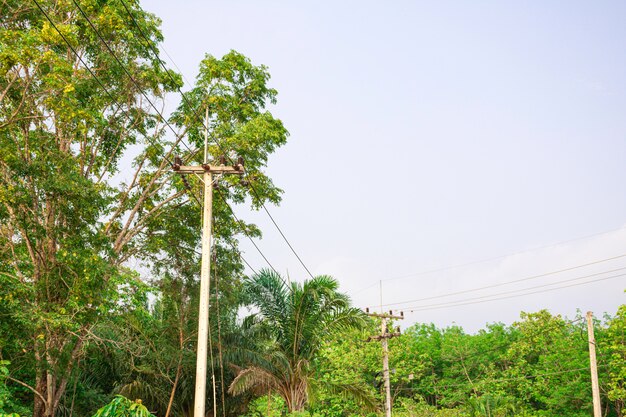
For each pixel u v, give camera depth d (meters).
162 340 28.06
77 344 24.58
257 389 30.09
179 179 28.12
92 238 22.50
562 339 56.69
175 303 29.17
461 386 64.56
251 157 28.84
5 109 21.58
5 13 22.59
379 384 59.78
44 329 21.30
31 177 21.22
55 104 20.97
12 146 20.89
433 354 68.69
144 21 26.61
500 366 67.00
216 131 28.56
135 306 27.38
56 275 21.72
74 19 25.30
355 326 29.41
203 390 18.30
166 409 29.84
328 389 29.80
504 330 68.12
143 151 28.84
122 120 27.73
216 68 28.94
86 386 30.03
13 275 22.45
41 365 20.91
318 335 29.48
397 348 54.84
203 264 19.34
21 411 22.34
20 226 21.58
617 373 51.50
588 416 52.41
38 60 20.30
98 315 23.05
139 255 28.94
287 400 28.91
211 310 29.41
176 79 27.98
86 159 26.95
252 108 30.27
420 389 67.38
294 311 29.14
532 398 63.16
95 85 23.80
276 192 29.92
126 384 28.66
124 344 26.48
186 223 29.81
